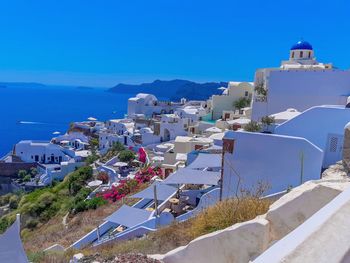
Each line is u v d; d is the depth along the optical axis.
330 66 38.25
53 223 27.98
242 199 9.38
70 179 40.72
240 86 52.31
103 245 14.12
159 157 39.03
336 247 2.24
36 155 62.69
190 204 18.19
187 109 62.34
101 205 26.34
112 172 41.50
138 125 61.78
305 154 11.59
